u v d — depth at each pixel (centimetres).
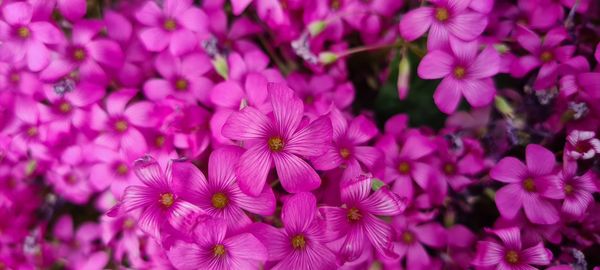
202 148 15
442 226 16
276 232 13
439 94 16
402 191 16
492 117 17
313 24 16
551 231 16
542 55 16
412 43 17
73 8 16
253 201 13
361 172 14
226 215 13
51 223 18
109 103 16
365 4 17
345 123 15
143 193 13
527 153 15
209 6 17
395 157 16
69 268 17
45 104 16
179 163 13
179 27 16
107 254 17
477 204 17
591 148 15
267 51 17
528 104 16
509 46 17
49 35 15
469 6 15
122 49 16
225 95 15
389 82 17
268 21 16
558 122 16
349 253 13
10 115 16
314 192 14
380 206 13
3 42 15
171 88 16
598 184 15
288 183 13
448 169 17
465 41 16
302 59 17
